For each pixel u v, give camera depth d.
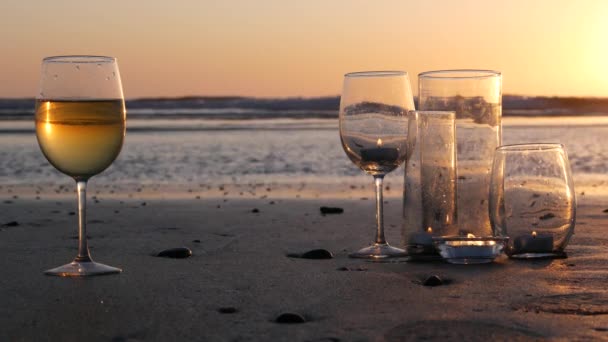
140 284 1.09
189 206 1.95
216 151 4.01
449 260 1.21
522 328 0.91
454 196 1.26
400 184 2.72
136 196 2.36
